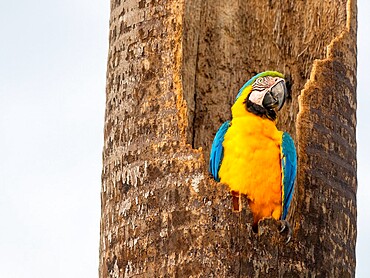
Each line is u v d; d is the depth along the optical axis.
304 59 12.00
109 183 10.62
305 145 10.56
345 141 10.90
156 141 10.29
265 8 12.30
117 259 10.27
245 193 10.71
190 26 11.72
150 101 10.45
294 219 10.45
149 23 10.69
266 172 10.76
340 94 10.97
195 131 11.70
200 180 10.00
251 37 12.27
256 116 10.97
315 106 10.73
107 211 10.59
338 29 11.69
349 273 10.64
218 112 11.88
